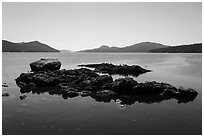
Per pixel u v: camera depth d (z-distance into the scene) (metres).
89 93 33.31
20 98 30.94
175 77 51.44
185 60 122.88
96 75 48.28
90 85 36.34
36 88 38.06
